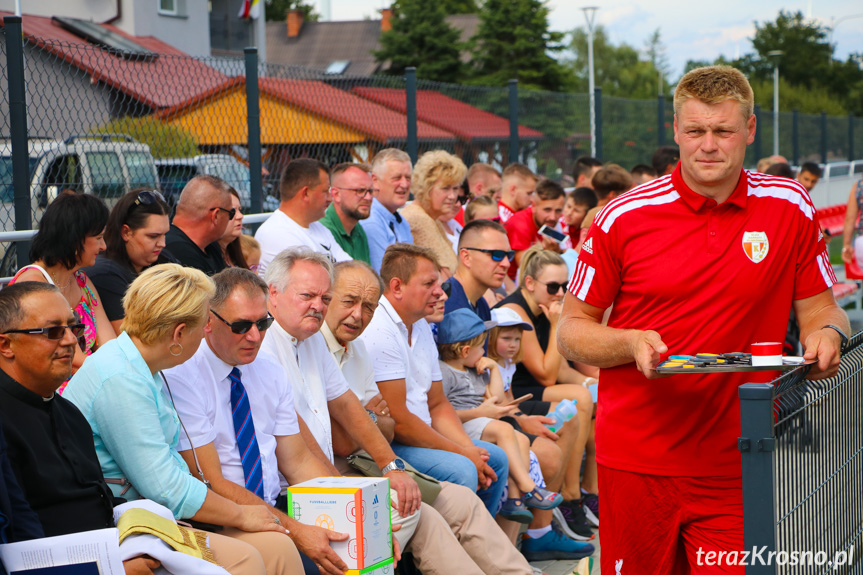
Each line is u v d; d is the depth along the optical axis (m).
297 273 4.03
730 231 2.85
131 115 6.22
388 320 4.71
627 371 2.98
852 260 10.55
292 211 5.93
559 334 3.09
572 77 41.34
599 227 2.99
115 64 6.10
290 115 7.45
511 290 7.80
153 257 4.47
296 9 60.12
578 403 5.64
